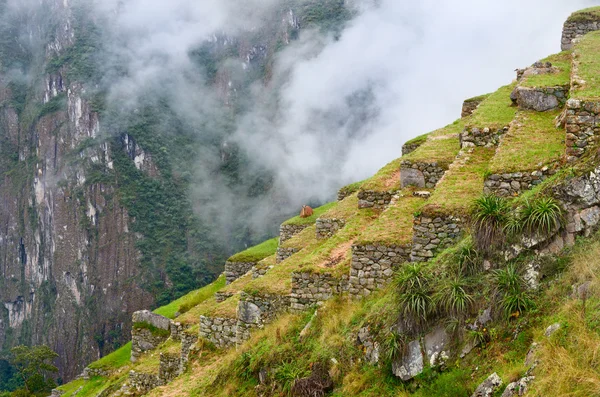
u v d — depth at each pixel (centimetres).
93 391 2980
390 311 1115
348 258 1531
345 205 2402
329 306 1394
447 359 980
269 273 1742
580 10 2567
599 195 962
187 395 1567
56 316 19338
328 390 1159
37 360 6556
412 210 1557
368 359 1116
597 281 843
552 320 862
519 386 792
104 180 19538
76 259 19300
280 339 1377
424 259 1289
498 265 1012
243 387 1363
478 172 1520
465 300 987
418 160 1775
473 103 2523
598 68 1532
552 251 962
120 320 17738
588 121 1198
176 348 2188
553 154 1277
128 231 18662
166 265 17750
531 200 1027
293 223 3025
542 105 1616
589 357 757
